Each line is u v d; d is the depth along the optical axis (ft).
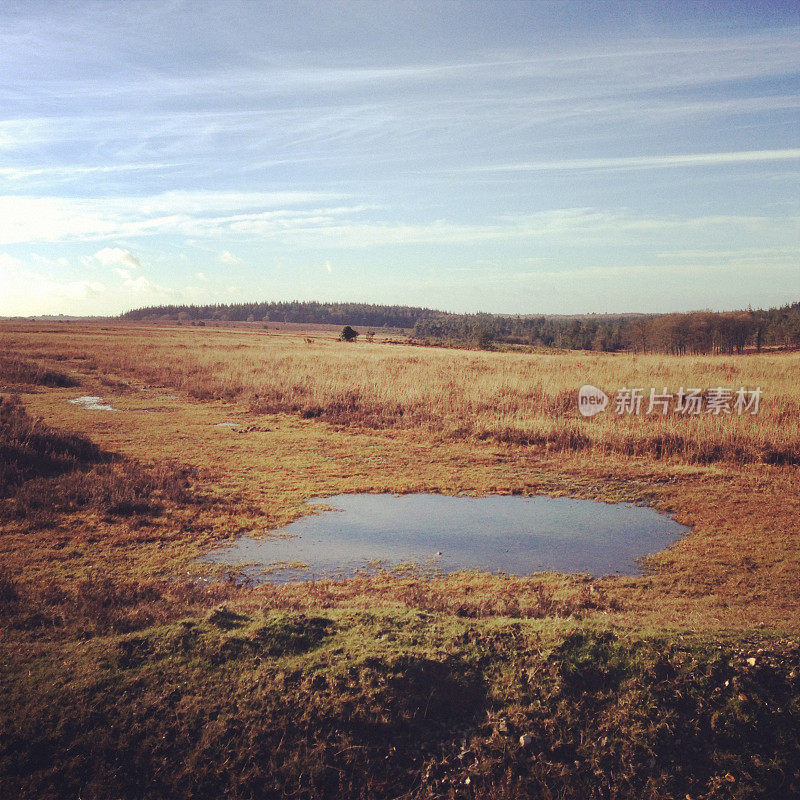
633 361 147.02
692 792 15.35
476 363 139.85
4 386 93.97
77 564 29.81
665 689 17.56
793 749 16.15
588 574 30.71
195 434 64.59
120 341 211.82
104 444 58.29
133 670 18.25
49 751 15.58
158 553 32.17
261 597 25.77
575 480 49.21
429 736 16.81
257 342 234.58
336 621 21.33
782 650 18.78
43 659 18.62
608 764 15.97
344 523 38.91
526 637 19.88
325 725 16.72
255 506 41.39
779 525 37.06
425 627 20.93
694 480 48.08
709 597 27.04
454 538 36.40
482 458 55.83
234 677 18.02
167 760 15.71
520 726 16.87
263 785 15.40
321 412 77.82
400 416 73.92
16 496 38.32
